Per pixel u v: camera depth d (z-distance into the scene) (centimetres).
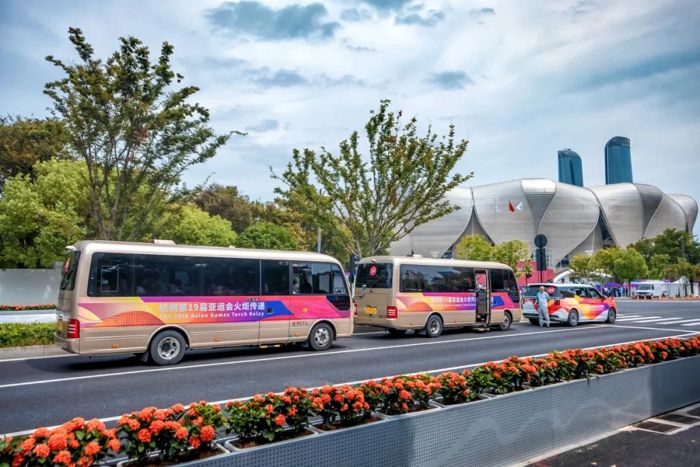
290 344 1513
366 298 1792
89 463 329
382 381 509
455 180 2173
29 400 802
